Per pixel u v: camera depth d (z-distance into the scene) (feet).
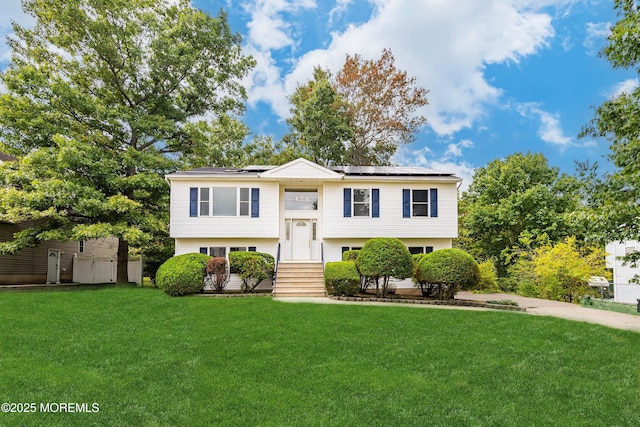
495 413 22.02
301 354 30.35
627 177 33.78
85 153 63.67
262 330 36.32
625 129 34.32
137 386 24.52
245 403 22.67
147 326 37.76
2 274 72.18
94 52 71.20
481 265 76.74
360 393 24.02
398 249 55.21
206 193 68.54
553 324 39.01
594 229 36.70
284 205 71.61
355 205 69.92
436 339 34.19
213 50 78.48
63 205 62.69
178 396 23.47
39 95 65.46
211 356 29.71
